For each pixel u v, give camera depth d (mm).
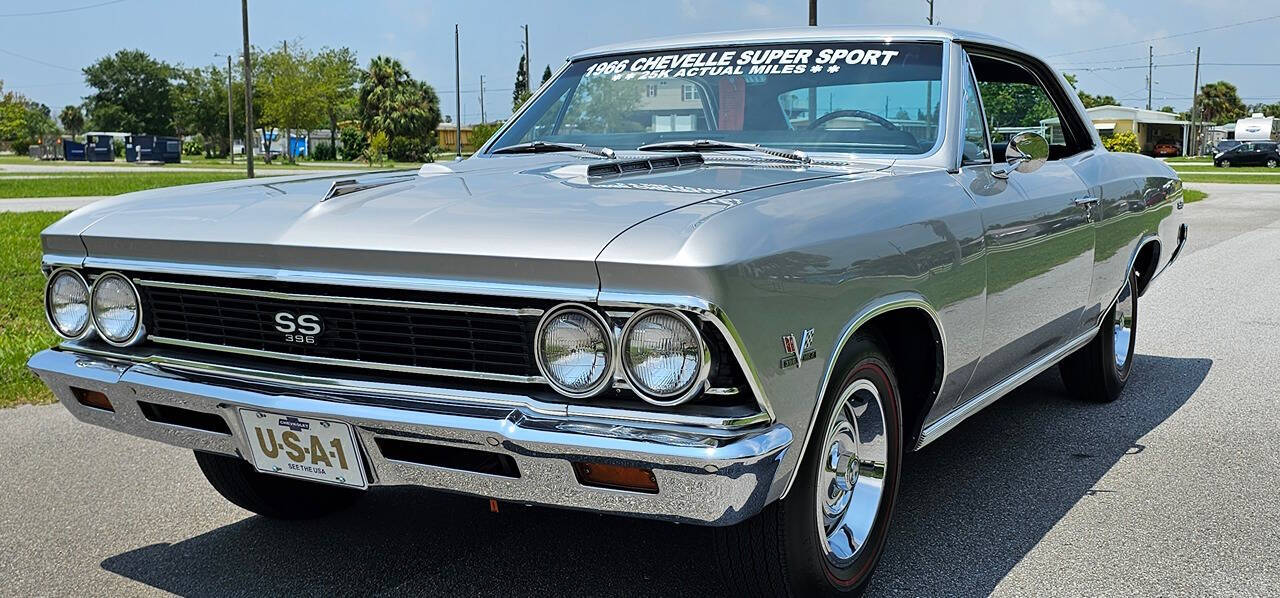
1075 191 4051
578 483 2334
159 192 3258
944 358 3084
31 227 12836
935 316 2990
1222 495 3816
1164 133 73562
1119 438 4547
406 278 2426
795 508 2570
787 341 2352
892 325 3100
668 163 3227
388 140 67875
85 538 3496
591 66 4250
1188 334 6926
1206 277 9711
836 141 3562
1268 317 7543
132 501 3852
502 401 2357
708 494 2217
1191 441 4496
